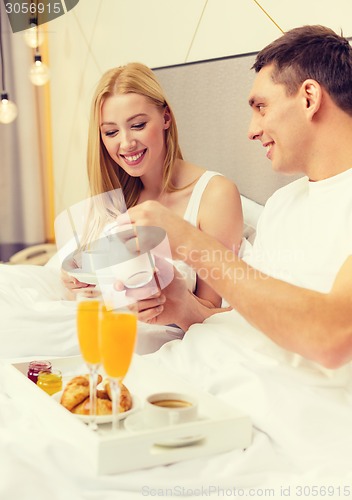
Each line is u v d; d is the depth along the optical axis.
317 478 0.90
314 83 1.25
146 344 1.52
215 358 1.24
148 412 0.99
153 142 2.01
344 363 1.07
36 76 3.15
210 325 1.35
